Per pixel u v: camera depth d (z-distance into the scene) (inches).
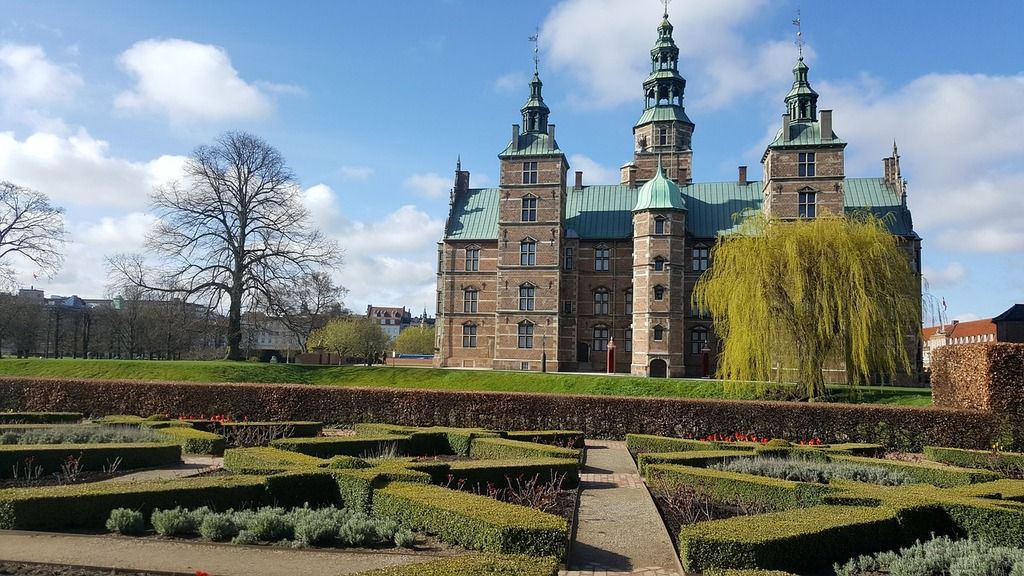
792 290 1387.8
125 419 1003.9
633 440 957.8
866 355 1364.4
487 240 2516.0
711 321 2304.4
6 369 1910.7
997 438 989.2
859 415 1039.0
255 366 1948.8
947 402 1156.5
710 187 2518.5
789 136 2123.5
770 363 1406.3
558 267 2335.1
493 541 407.2
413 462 618.2
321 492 539.8
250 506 510.9
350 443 811.4
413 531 462.6
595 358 2439.7
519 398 1154.7
